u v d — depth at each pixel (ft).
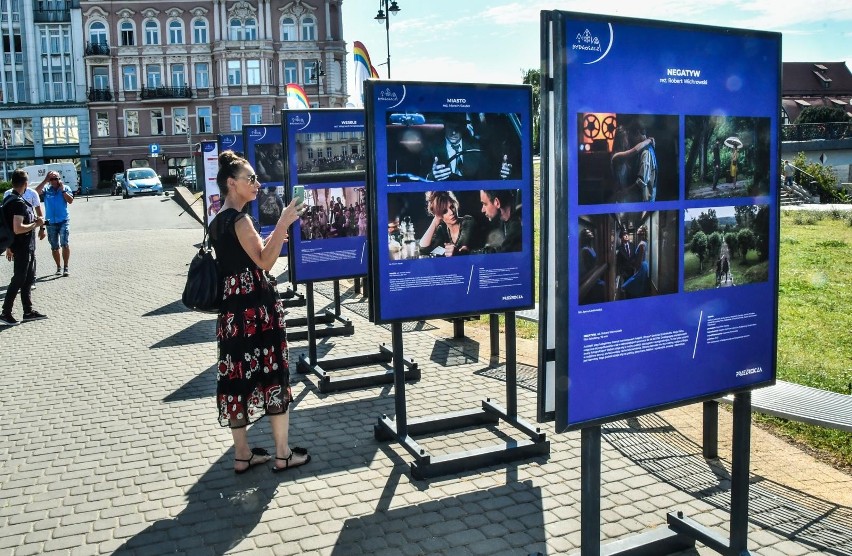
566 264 9.59
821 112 183.32
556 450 16.34
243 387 14.82
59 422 18.52
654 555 11.76
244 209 14.96
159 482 14.92
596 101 9.57
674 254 10.37
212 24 185.78
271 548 12.26
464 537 12.52
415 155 16.08
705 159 10.46
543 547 12.17
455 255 16.58
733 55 10.52
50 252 57.62
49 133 191.01
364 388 21.20
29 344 27.02
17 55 189.37
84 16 185.98
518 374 22.22
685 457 15.65
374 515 13.37
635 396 10.35
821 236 62.23
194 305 14.60
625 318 10.11
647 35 9.83
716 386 10.96
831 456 15.67
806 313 31.32
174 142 190.49
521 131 16.85
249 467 15.48
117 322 30.71
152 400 20.17
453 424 17.67
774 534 12.32
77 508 13.83
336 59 190.19
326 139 22.29
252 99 185.98
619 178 9.86
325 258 22.53
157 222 88.43
